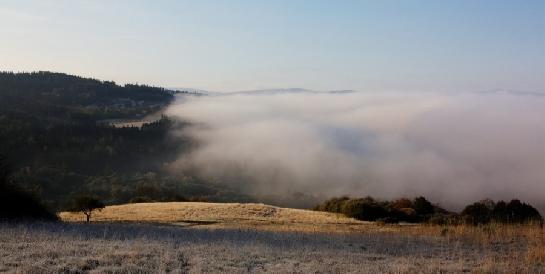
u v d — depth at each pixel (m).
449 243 21.47
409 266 15.34
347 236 24.00
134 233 22.55
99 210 47.91
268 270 14.30
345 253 17.89
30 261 14.05
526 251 19.33
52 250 15.73
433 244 21.17
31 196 32.44
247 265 14.95
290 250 18.08
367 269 14.62
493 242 21.98
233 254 16.58
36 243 17.19
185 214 48.69
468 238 22.89
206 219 44.28
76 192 115.31
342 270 14.50
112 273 13.21
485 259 17.20
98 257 15.00
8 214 29.55
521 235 24.12
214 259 15.51
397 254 18.36
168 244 18.12
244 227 35.22
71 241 18.00
